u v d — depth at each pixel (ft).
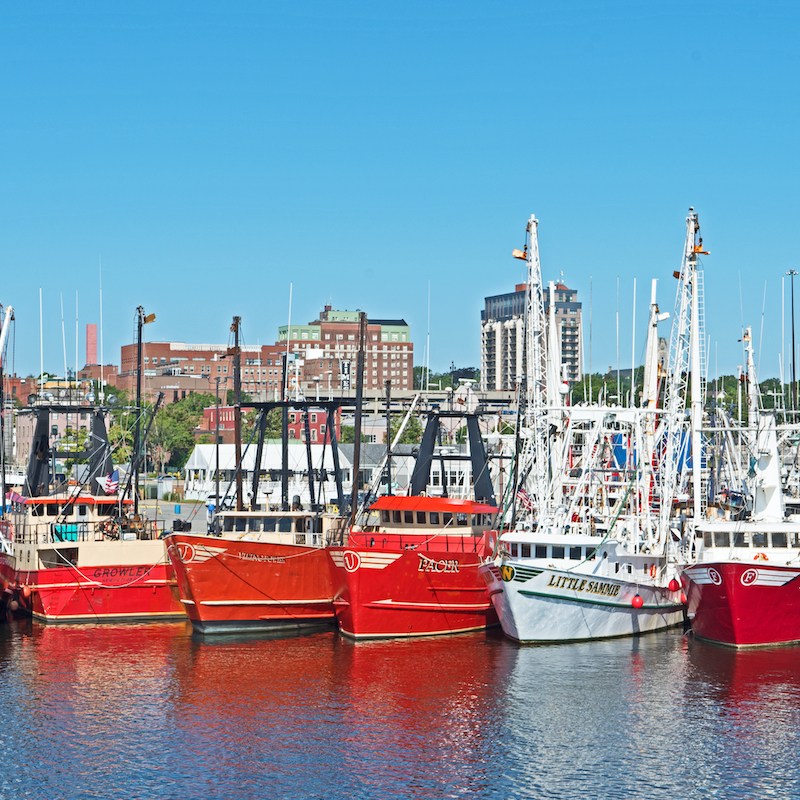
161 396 349.20
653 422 301.84
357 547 270.67
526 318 331.77
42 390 350.02
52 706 224.53
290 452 593.01
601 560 274.98
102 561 297.33
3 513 335.88
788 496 337.11
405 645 272.72
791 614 265.75
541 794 184.14
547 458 317.63
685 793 184.34
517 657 260.01
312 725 213.25
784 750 200.44
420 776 190.70
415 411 347.97
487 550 287.07
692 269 301.22
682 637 282.77
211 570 275.18
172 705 224.94
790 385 401.08
